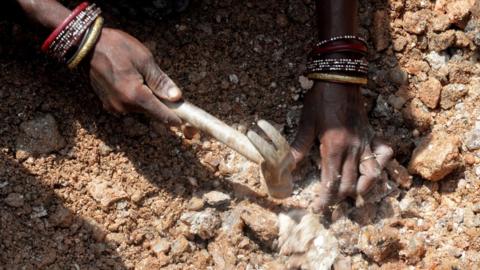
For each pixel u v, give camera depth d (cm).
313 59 129
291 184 120
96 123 132
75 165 130
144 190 130
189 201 131
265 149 115
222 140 120
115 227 129
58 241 126
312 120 128
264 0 141
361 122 128
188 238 130
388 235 126
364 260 128
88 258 127
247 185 131
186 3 138
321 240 127
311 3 142
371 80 138
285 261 128
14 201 126
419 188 133
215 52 138
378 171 127
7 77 132
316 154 131
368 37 141
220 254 129
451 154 131
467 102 138
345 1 128
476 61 140
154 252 128
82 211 129
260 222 128
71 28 122
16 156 129
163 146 132
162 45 137
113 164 131
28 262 125
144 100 121
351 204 129
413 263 129
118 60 121
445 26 140
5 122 130
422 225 131
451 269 128
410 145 135
